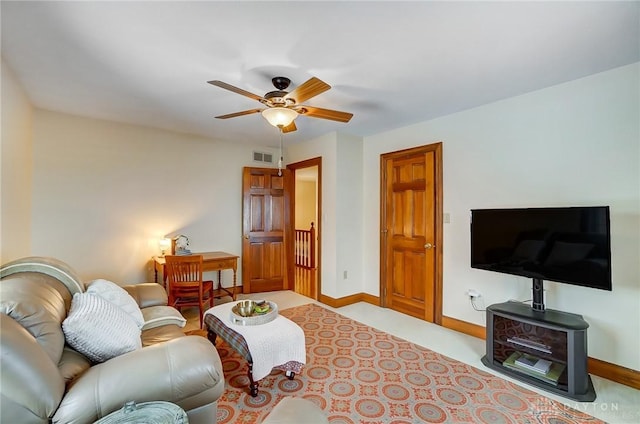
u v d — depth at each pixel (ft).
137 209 12.69
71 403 3.69
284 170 16.38
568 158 8.29
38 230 10.57
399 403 6.63
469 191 10.44
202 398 4.60
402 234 12.73
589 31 5.92
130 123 12.26
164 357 4.50
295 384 7.34
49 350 4.08
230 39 6.22
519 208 8.59
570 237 7.30
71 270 6.32
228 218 15.31
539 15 5.42
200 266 11.16
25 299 4.23
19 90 8.44
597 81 7.79
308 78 7.97
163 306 8.21
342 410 6.39
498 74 7.79
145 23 5.69
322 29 5.86
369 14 5.41
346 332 10.55
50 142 10.78
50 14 5.41
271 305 8.30
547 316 7.56
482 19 5.54
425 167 11.80
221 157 15.07
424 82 8.26
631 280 7.33
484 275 10.06
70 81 8.23
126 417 3.57
